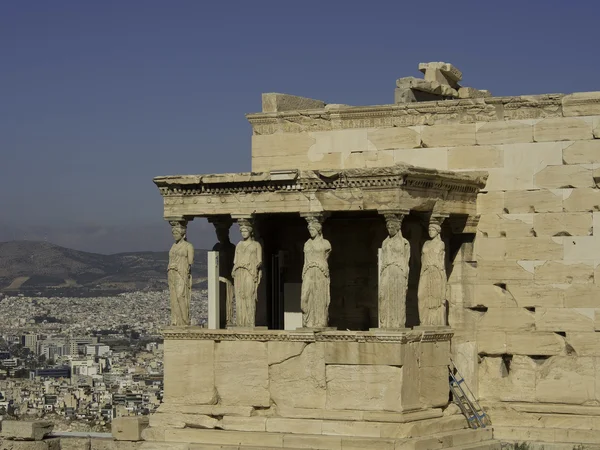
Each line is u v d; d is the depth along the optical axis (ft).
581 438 110.01
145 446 111.14
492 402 114.32
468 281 115.34
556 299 112.37
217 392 111.86
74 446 120.88
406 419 104.42
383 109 118.01
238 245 112.88
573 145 111.96
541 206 113.09
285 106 123.44
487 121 115.14
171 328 113.39
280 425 107.96
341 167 119.55
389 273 106.22
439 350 110.11
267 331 109.70
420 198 108.68
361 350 106.01
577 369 111.65
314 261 109.40
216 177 112.57
